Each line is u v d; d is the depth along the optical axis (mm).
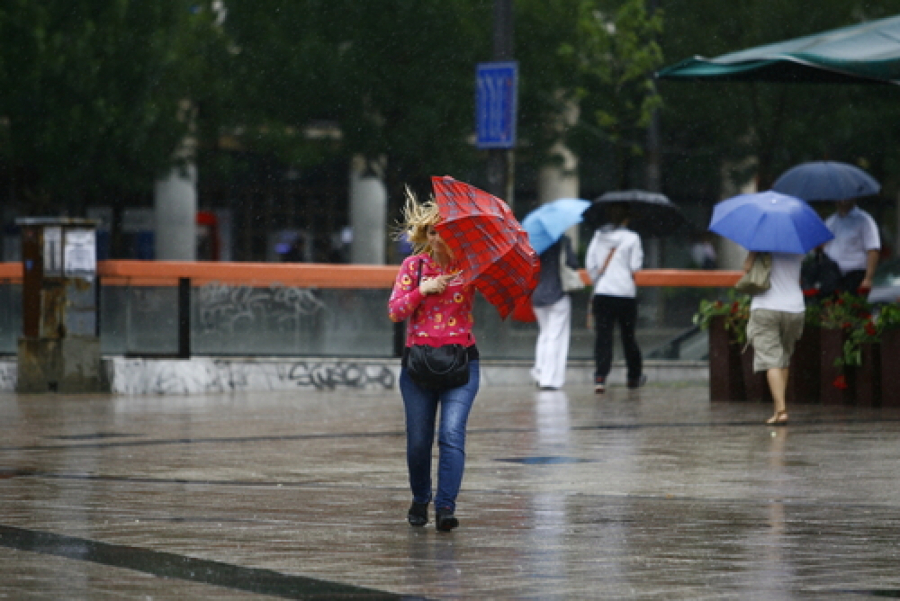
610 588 10906
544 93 64812
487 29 60469
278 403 31828
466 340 13789
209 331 36375
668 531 13688
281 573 11414
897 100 62844
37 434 24156
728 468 18969
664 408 29641
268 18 60281
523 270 13578
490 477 17984
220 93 60844
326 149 62062
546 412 28469
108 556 12180
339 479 17922
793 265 25781
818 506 15422
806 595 10664
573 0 64438
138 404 31469
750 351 31328
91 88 59219
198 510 15070
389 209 61750
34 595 10422
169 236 72375
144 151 61062
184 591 10602
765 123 63844
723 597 10578
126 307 35781
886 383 29547
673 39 64250
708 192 74562
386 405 31203
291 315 37312
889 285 39000
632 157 67812
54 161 60062
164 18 60438
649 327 40844
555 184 75375
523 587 10930
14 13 58125
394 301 13641
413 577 11305
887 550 12633
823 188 32500
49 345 35344
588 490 16781
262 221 76812
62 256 35281
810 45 28219
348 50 59406
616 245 34938
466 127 60469
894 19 29547
